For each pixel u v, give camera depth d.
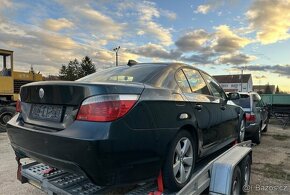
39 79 12.94
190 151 3.49
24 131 3.04
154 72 3.50
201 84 4.31
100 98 2.57
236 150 4.62
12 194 4.32
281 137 11.30
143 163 2.74
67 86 2.75
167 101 3.12
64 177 3.38
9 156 6.72
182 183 3.27
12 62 11.88
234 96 5.33
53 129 2.76
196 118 3.64
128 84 2.90
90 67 72.00
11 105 11.65
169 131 3.03
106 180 2.52
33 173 3.54
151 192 3.02
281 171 6.12
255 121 8.82
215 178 3.71
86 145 2.45
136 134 2.67
